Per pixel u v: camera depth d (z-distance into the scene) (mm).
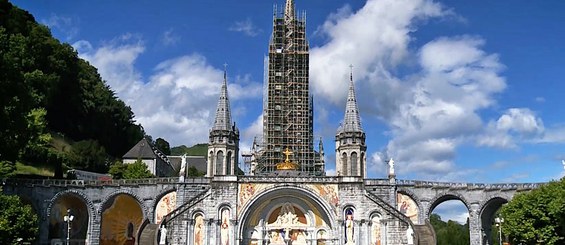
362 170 86250
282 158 106375
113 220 77188
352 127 86688
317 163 111500
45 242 70438
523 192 69375
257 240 72688
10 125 53688
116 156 124312
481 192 76375
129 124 129750
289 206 74062
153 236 68250
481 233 75688
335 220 70812
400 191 76312
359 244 70062
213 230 69688
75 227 76000
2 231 50406
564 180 60469
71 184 72688
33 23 108938
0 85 51250
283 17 113938
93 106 118000
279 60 111938
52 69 107000
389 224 70188
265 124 111312
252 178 71250
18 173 84062
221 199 70562
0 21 98312
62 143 106812
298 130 108688
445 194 76312
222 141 87688
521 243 59812
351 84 89375
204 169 131375
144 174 94562
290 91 110438
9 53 53188
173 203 74812
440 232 111750
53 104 109812
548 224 57688
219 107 89562
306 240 73312
